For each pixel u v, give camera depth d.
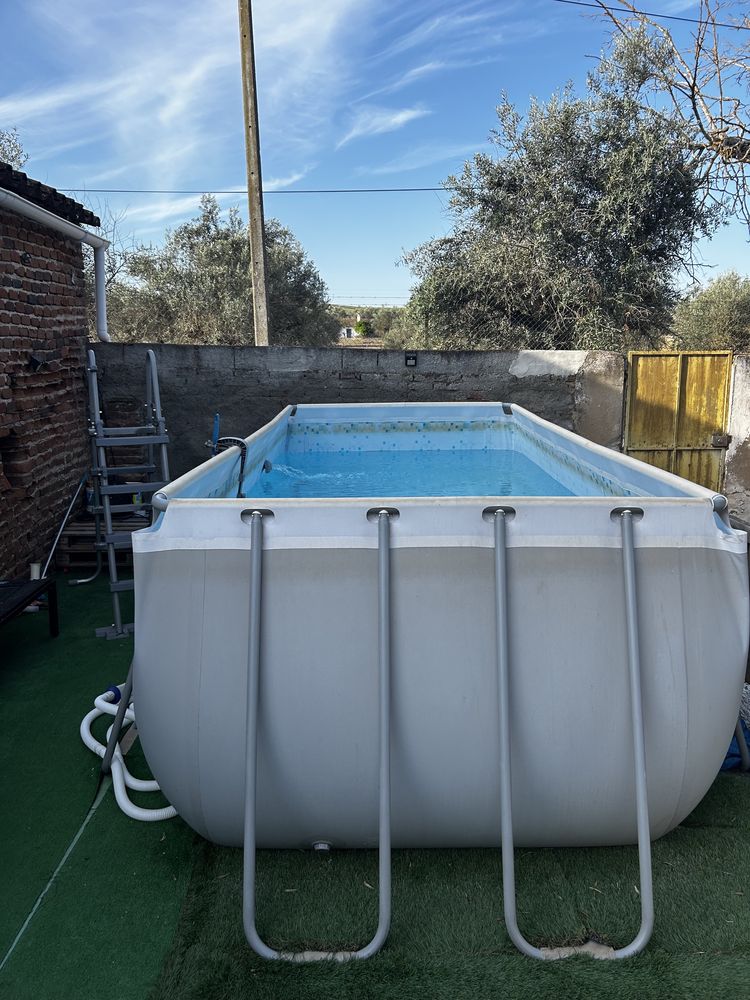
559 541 1.87
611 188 12.25
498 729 1.92
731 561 1.90
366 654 1.90
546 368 6.70
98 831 2.40
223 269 16.33
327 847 2.12
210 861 2.21
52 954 1.89
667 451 6.98
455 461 5.58
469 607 1.89
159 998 1.73
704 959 1.81
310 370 6.49
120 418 6.33
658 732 1.91
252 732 1.82
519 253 12.66
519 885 2.07
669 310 13.09
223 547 1.89
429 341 13.34
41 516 5.07
